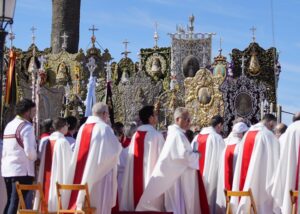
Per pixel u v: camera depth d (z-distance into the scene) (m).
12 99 34.28
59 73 64.56
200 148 21.98
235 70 63.56
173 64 66.00
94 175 18.56
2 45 20.83
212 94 56.06
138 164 20.25
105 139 18.70
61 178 19.81
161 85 58.31
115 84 63.91
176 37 66.25
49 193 19.81
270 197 19.47
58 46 63.19
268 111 50.47
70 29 62.41
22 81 56.25
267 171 19.52
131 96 57.75
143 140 20.33
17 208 19.33
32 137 19.45
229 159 21.25
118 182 21.62
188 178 19.86
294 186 18.67
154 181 19.45
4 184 19.62
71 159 19.19
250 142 19.78
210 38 65.75
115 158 18.83
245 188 19.53
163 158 19.44
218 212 21.36
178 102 57.56
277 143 19.72
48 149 20.17
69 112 57.25
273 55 63.00
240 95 50.75
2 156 19.78
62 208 18.88
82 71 64.38
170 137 19.62
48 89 54.09
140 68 67.56
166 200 19.78
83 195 18.45
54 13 62.41
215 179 21.78
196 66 65.44
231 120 50.75
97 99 58.84
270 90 61.84
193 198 19.97
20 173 19.36
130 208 20.28
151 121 20.73
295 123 19.08
